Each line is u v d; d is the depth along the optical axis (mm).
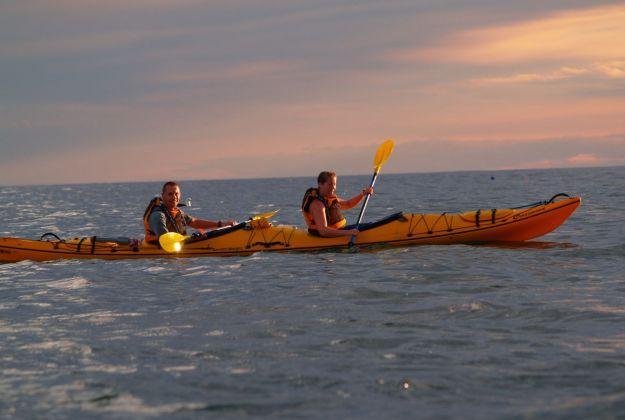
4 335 8047
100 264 14117
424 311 8750
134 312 9289
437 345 7141
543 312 8469
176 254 14891
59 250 15031
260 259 14016
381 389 5836
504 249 14383
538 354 6699
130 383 6152
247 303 9656
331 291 10305
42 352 7238
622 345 6906
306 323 8281
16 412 5512
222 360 6797
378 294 9953
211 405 5559
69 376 6383
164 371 6480
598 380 5867
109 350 7270
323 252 14688
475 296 9578
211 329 8125
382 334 7648
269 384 6039
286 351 7074
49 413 5473
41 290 11219
